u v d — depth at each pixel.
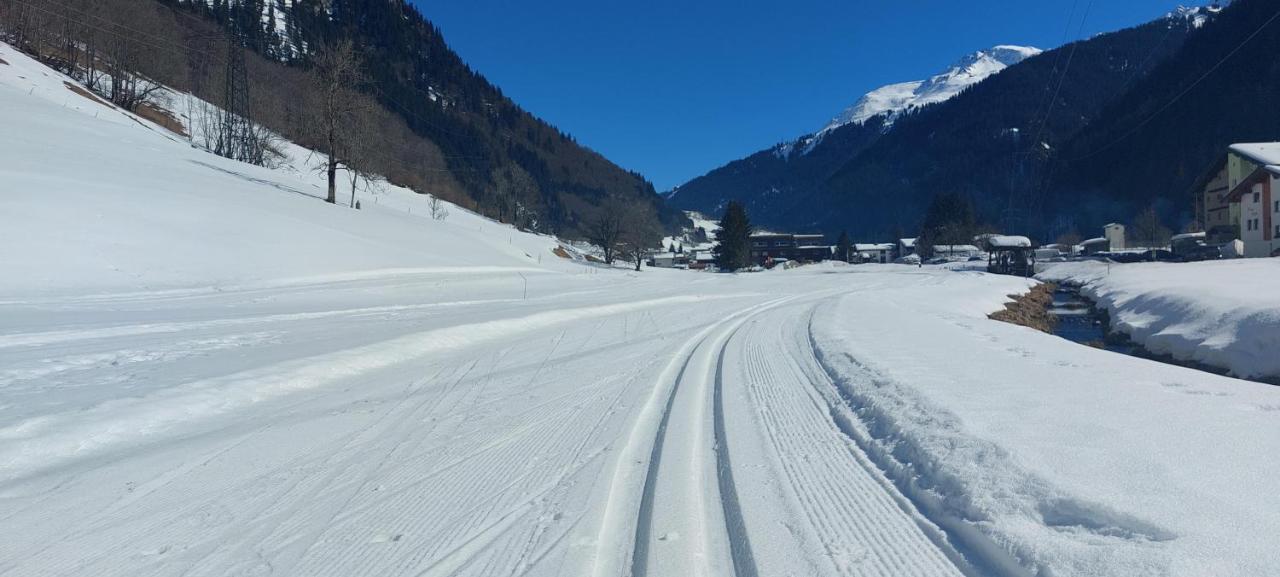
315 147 63.22
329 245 26.56
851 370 8.29
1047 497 3.47
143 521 4.14
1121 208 108.50
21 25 58.81
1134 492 3.43
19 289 15.05
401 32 197.75
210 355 9.75
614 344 12.72
